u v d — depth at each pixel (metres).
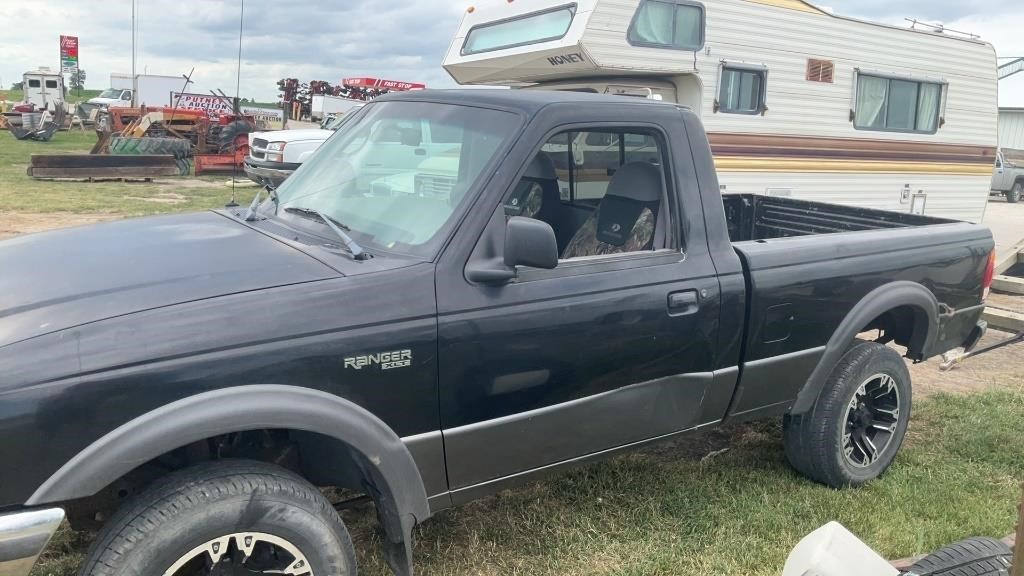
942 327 4.39
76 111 32.88
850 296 3.87
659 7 8.19
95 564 2.21
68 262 2.75
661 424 3.37
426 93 3.55
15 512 2.09
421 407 2.69
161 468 2.63
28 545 2.09
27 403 2.08
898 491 4.07
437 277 2.71
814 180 10.12
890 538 3.61
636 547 3.48
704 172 3.45
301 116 38.44
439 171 3.09
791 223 5.53
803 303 3.67
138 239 3.03
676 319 3.24
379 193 3.16
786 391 3.80
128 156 17.28
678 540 3.54
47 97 38.53
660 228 3.38
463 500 2.94
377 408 2.60
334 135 3.77
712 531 3.63
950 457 4.57
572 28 7.85
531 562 3.34
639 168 3.47
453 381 2.74
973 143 12.17
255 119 23.66
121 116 21.52
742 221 5.85
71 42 44.72
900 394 4.23
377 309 2.58
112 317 2.29
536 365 2.91
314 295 2.52
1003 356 6.81
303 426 2.41
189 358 2.28
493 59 8.82
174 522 2.24
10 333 2.23
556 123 3.06
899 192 11.30
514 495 3.89
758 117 9.26
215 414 2.26
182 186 16.53
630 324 3.11
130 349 2.22
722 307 3.39
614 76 8.47
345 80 38.75
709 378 3.45
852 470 4.10
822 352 3.83
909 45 10.78
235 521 2.33
